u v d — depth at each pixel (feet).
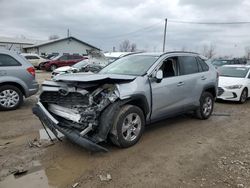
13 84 24.76
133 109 14.83
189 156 14.28
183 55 19.83
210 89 22.29
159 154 14.42
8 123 19.88
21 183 11.34
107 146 15.31
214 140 17.03
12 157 13.82
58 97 15.07
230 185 11.32
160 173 12.30
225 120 22.48
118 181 11.52
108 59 49.73
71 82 13.69
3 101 24.12
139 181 11.55
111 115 13.58
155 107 16.48
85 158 13.76
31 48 160.35
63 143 15.70
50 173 12.21
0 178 11.73
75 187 11.03
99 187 11.04
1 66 23.98
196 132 18.62
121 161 13.44
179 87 18.25
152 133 18.03
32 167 12.77
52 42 150.82
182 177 11.96
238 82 31.07
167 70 18.03
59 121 14.94
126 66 17.99
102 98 13.67
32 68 25.85
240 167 13.04
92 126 13.24
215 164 13.35
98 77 13.71
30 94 25.81
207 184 11.38
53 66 84.43
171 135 17.75
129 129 14.98
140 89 15.12
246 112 26.22
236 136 18.03
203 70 21.45
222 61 79.71
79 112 13.67
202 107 21.52
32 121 20.51
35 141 16.05
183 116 23.11
